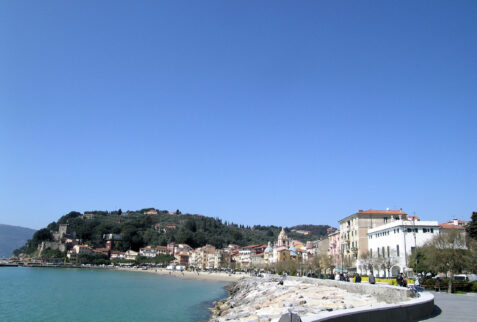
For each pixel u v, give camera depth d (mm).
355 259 118188
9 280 148750
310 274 119250
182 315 70438
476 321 26469
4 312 69312
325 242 169500
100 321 62438
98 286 133875
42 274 196875
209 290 135625
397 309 24578
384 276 92938
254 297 79875
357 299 49531
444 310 33562
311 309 42531
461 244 67438
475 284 60219
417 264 79375
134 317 67000
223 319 48906
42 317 64938
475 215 83625
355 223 122500
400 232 95000
